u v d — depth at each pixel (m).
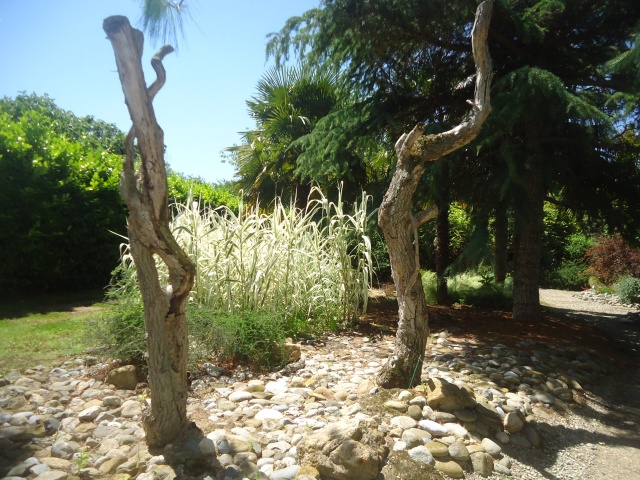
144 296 2.63
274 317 4.91
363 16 6.91
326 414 3.42
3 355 4.52
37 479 2.39
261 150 10.95
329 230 6.55
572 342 6.31
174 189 10.96
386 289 9.76
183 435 2.82
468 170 7.35
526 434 3.59
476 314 8.05
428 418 3.38
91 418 3.19
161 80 2.41
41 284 8.10
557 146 7.23
